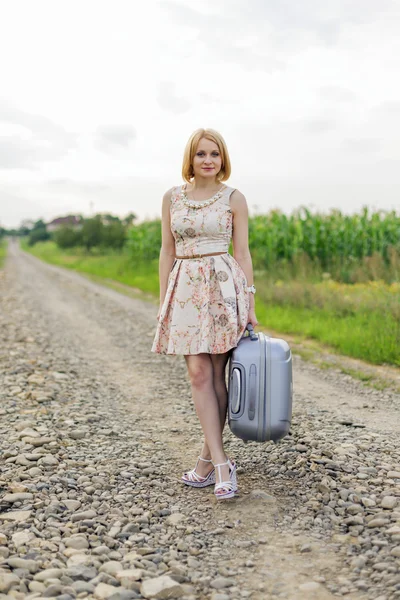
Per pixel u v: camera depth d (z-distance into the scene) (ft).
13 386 18.76
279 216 55.47
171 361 23.82
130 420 15.64
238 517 9.68
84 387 19.25
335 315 31.86
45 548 8.50
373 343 24.17
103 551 8.50
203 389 10.45
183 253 10.39
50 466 11.85
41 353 24.82
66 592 7.35
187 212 10.29
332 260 50.16
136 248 88.63
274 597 7.38
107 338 29.81
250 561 8.23
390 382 19.74
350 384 19.67
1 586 7.41
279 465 11.87
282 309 35.27
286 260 51.21
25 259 174.81
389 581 7.48
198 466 11.06
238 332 10.19
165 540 8.91
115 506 10.14
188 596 7.38
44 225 456.04
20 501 10.14
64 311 41.68
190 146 10.29
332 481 10.65
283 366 10.02
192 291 10.23
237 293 10.23
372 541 8.60
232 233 10.65
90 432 14.35
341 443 13.05
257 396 9.93
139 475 11.61
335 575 7.87
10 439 13.44
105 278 79.87
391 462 11.84
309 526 9.28
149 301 49.08
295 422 14.89
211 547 8.71
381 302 30.35
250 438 10.16
